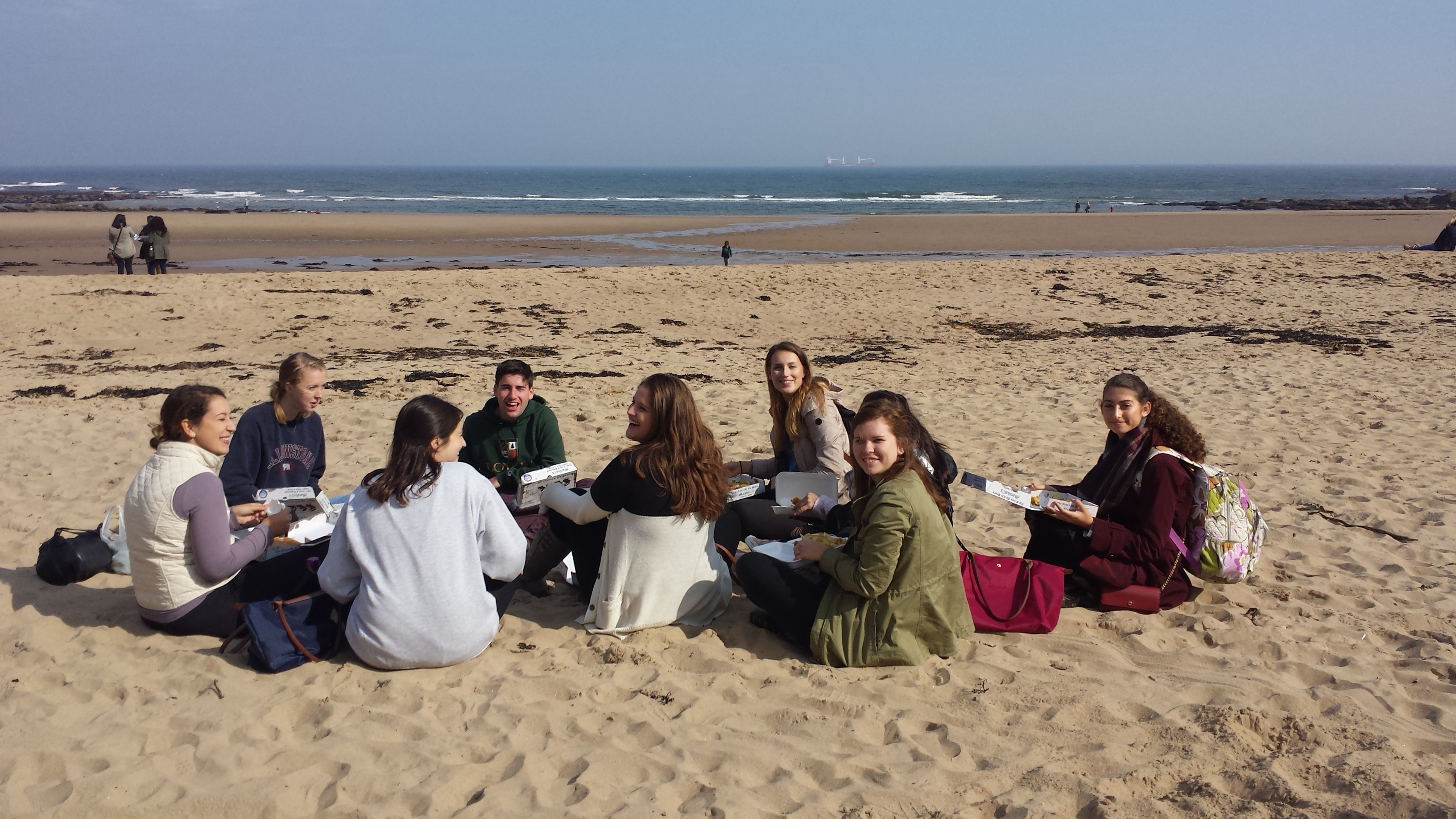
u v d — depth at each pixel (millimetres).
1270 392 9930
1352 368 11445
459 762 3238
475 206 70250
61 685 3797
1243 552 4551
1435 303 17516
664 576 4234
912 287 20078
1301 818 2854
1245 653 4090
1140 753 3281
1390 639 4211
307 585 4359
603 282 20000
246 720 3482
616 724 3504
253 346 13531
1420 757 3197
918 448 4219
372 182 150375
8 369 11656
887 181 170625
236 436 4754
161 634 4219
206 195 91375
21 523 5816
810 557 4184
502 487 5363
